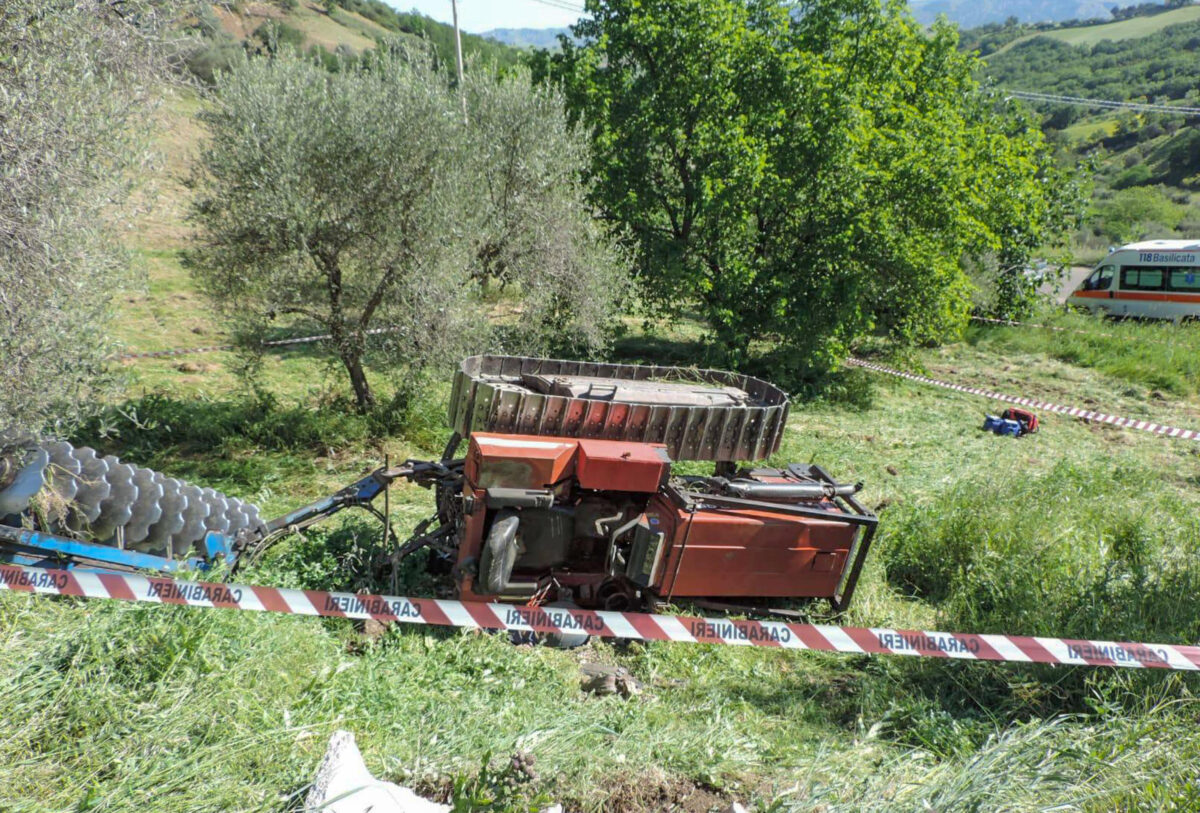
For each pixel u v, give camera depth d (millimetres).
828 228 14656
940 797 3955
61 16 5367
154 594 4609
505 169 11570
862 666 6051
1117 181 76062
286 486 8781
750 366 16172
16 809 3191
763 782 4453
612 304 12328
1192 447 13133
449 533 6520
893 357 16375
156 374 12227
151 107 6211
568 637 5855
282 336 15273
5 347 5074
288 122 9000
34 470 5223
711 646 6066
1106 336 20359
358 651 5371
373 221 9453
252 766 3791
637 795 4227
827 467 10750
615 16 15586
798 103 14859
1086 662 5004
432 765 4055
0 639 4195
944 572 7328
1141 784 4082
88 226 5492
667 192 15875
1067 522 7883
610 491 6211
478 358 7516
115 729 3768
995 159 18000
